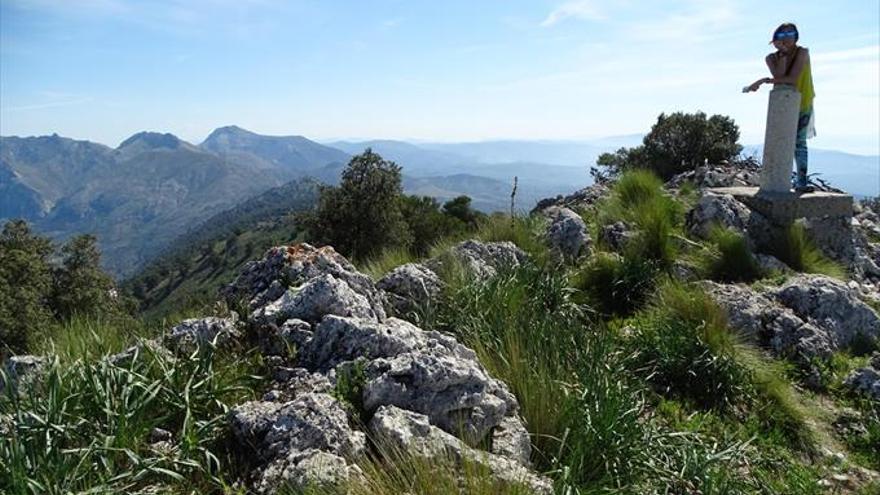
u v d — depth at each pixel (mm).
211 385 4383
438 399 4109
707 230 10141
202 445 3877
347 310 5535
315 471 3256
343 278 6344
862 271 10539
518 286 7055
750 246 9898
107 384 3969
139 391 4102
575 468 3857
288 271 6273
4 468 3314
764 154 10938
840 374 6758
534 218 11172
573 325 6254
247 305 5738
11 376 4527
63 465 3324
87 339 5699
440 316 6418
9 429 3725
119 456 3676
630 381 5758
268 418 3893
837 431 5867
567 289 7547
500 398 4465
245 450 3857
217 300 6438
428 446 3521
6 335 23953
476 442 3992
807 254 9820
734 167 15891
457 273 7223
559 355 5461
